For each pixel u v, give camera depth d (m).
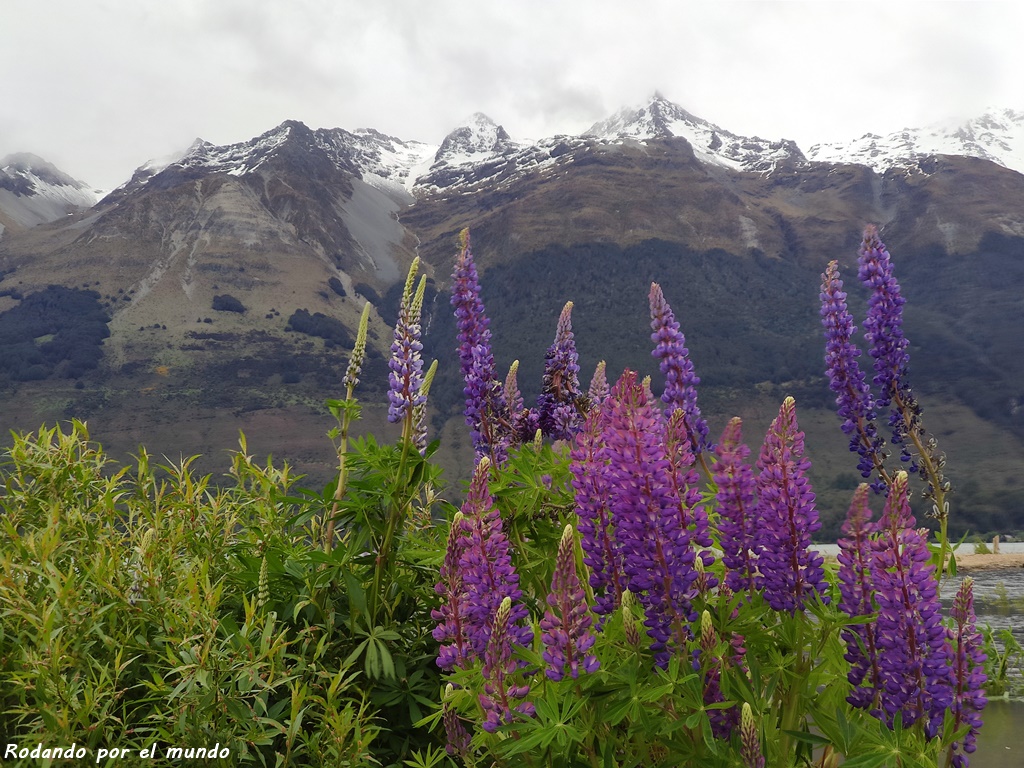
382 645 3.01
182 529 3.24
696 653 2.31
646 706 2.31
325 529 3.65
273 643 2.72
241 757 2.51
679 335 3.59
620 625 2.38
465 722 2.86
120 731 2.60
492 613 2.43
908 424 3.86
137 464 3.48
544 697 2.30
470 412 4.03
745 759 2.10
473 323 4.05
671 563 2.35
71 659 2.47
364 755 2.69
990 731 4.06
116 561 2.78
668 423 2.54
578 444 2.69
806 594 2.35
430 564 3.34
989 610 8.13
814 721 2.37
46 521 3.07
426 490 3.88
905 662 2.24
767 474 2.40
